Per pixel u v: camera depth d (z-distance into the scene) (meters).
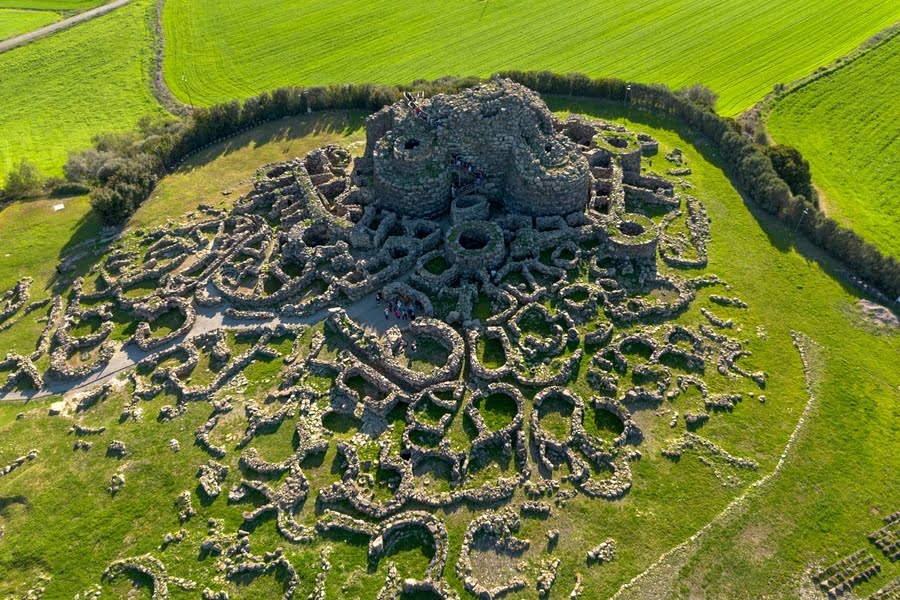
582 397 40.50
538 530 33.81
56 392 43.62
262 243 54.38
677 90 78.50
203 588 31.94
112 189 58.47
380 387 41.38
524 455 36.97
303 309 47.69
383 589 31.34
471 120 53.81
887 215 59.56
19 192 64.12
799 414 39.81
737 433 38.69
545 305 46.59
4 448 39.75
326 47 99.19
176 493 36.53
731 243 53.72
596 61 90.00
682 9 103.19
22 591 32.53
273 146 70.62
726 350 43.84
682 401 40.50
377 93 74.94
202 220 58.44
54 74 96.62
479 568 32.22
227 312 48.25
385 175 54.34
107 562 33.50
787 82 81.62
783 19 97.62
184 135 68.88
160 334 47.44
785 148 61.69
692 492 35.47
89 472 37.97
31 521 35.56
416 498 35.00
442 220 56.03
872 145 69.06
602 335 44.06
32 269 54.72
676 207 57.91
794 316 46.84
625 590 31.17
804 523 34.09
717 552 32.72
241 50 100.25
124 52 101.44
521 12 105.94
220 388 42.69
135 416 41.12
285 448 38.41
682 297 47.56
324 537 33.81
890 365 43.38
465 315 45.94
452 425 39.12
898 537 33.50
